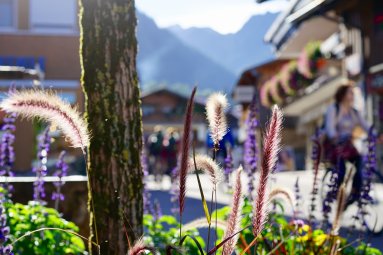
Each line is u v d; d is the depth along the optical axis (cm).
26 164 3316
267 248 423
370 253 525
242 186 286
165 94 8606
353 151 925
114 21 457
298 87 3881
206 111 293
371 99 2625
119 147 455
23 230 532
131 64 464
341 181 559
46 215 593
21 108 282
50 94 288
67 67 3566
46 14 3591
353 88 1021
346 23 2741
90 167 458
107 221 455
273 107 272
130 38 462
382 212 1121
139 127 466
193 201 1548
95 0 457
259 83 5381
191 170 288
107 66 456
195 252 527
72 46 3584
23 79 3331
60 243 533
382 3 2597
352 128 1002
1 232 420
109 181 454
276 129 272
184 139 282
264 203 277
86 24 459
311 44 3425
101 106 455
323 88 3341
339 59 3166
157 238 589
